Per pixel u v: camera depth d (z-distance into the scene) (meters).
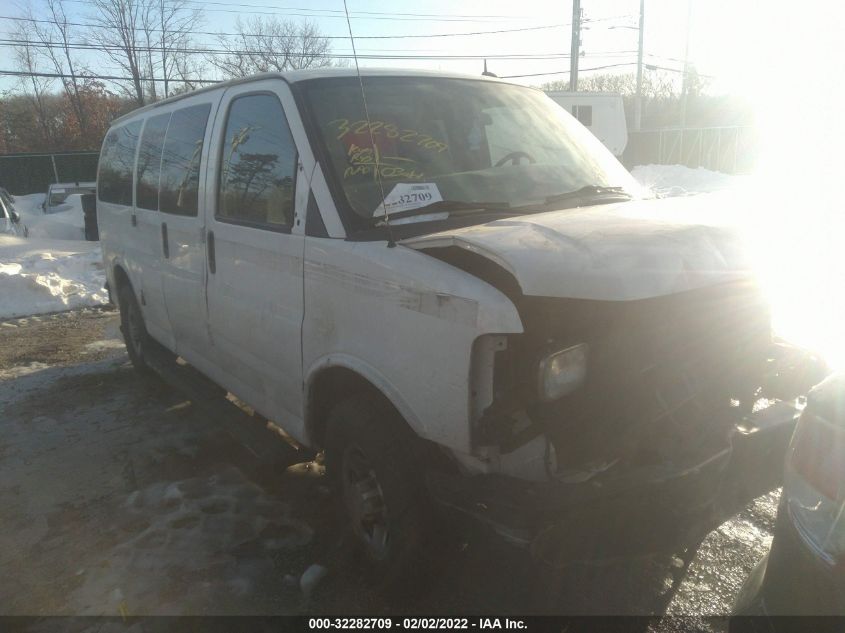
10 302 9.21
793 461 2.06
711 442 2.64
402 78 3.72
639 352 2.49
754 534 3.49
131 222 5.41
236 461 4.48
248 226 3.62
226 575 3.29
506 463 2.49
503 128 3.74
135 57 35.12
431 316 2.56
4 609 3.14
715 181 23.70
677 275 2.34
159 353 5.56
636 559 2.57
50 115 43.59
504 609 2.98
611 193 3.52
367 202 3.08
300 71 3.61
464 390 2.46
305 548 3.48
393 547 2.88
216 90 4.20
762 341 2.89
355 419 2.95
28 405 5.73
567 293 2.25
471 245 2.52
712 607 2.97
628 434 2.51
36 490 4.25
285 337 3.39
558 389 2.39
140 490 4.15
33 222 19.00
